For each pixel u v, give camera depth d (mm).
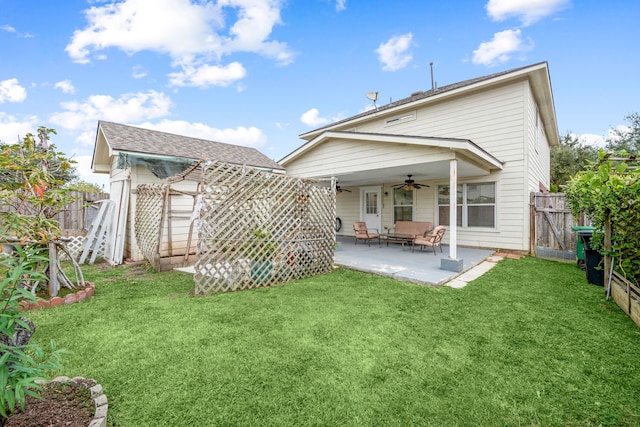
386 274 5520
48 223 3801
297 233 5395
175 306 3836
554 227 7305
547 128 12000
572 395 2076
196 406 1938
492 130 8445
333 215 6039
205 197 4367
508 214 8172
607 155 3713
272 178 5070
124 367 2379
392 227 11156
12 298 1631
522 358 2564
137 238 7129
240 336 2949
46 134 4293
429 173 8289
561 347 2752
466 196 9023
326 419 1845
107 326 3180
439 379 2258
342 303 3963
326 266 5891
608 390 2131
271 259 4969
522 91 7934
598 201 3980
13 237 3410
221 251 4547
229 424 1794
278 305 3883
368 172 8008
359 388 2145
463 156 6211
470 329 3143
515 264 6594
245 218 4762
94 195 8539
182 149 8023
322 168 8547
